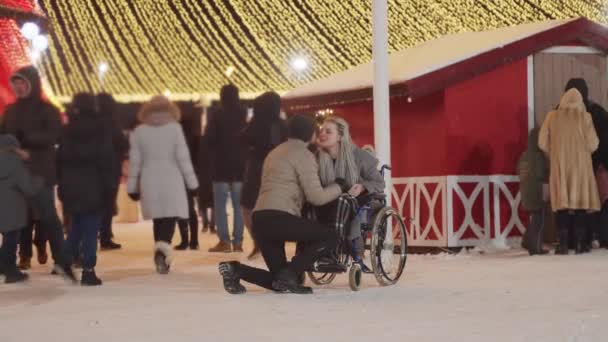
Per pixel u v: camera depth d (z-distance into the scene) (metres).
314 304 9.00
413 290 10.09
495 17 18.47
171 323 7.82
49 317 8.34
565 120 14.61
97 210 11.13
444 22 19.14
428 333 7.05
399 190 16.25
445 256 14.77
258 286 10.80
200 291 10.40
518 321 7.62
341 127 10.37
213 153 16.02
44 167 11.54
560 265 12.77
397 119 16.31
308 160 9.90
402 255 10.96
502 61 15.71
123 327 7.62
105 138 11.15
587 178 14.52
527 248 14.76
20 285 11.21
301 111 18.11
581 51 16.58
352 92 16.44
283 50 25.97
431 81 15.17
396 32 20.44
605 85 16.75
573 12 17.47
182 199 12.46
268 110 14.34
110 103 14.12
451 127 15.52
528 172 14.82
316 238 9.84
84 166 11.10
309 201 9.92
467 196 15.61
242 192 14.46
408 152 16.14
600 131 15.34
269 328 7.41
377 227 10.38
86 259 11.12
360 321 7.76
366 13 20.44
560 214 14.70
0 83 19.45
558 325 7.35
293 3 22.23
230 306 8.93
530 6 17.55
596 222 15.57
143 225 25.91
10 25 19.83
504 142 15.94
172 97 36.38
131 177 12.57
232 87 15.84
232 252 16.20
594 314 7.98
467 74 15.45
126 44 29.42
